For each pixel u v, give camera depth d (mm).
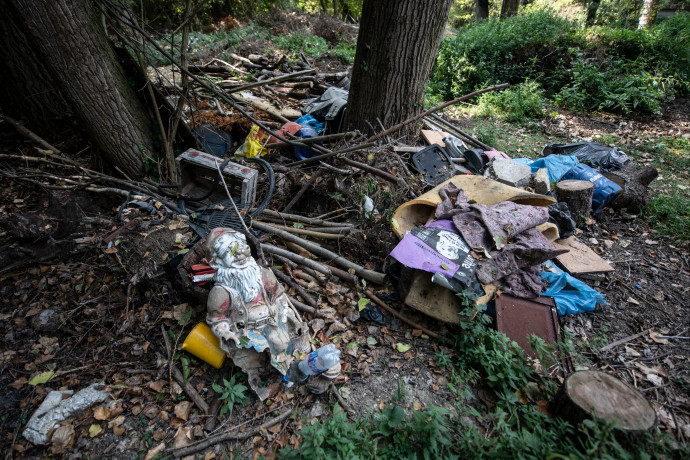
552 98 10289
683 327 3756
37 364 3332
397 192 4617
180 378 3139
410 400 3098
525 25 11453
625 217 5434
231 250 2844
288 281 3900
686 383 3186
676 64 10156
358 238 4227
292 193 4879
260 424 2930
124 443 2801
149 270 3684
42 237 4117
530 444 2373
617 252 4805
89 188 4535
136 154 4836
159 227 4016
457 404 2834
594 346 3527
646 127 8750
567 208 4664
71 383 3164
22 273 3996
